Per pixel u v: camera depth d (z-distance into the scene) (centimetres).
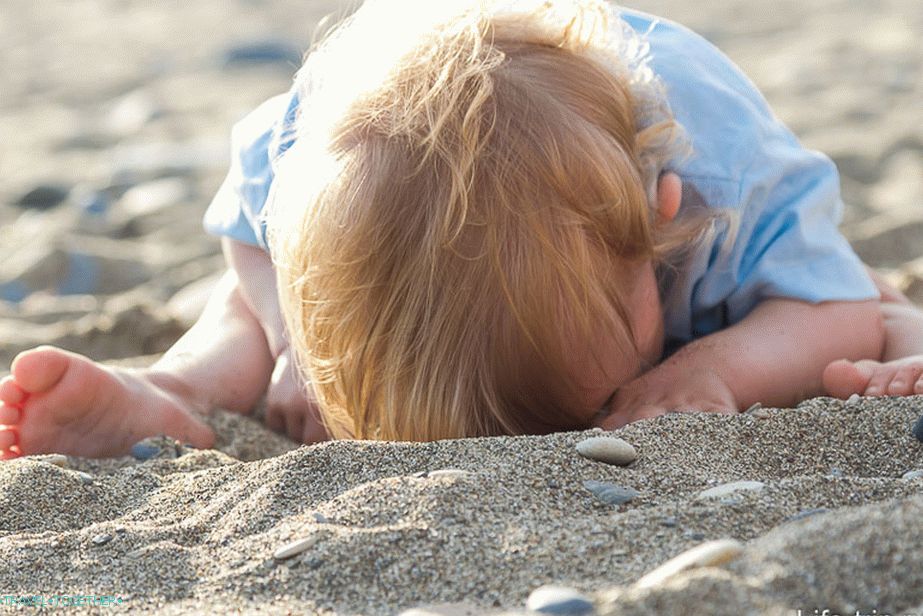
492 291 164
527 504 141
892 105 631
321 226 170
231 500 153
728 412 180
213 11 1134
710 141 211
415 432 167
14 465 173
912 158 523
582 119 174
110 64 913
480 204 166
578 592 113
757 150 213
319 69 197
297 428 218
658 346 202
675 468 155
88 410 197
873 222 397
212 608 127
